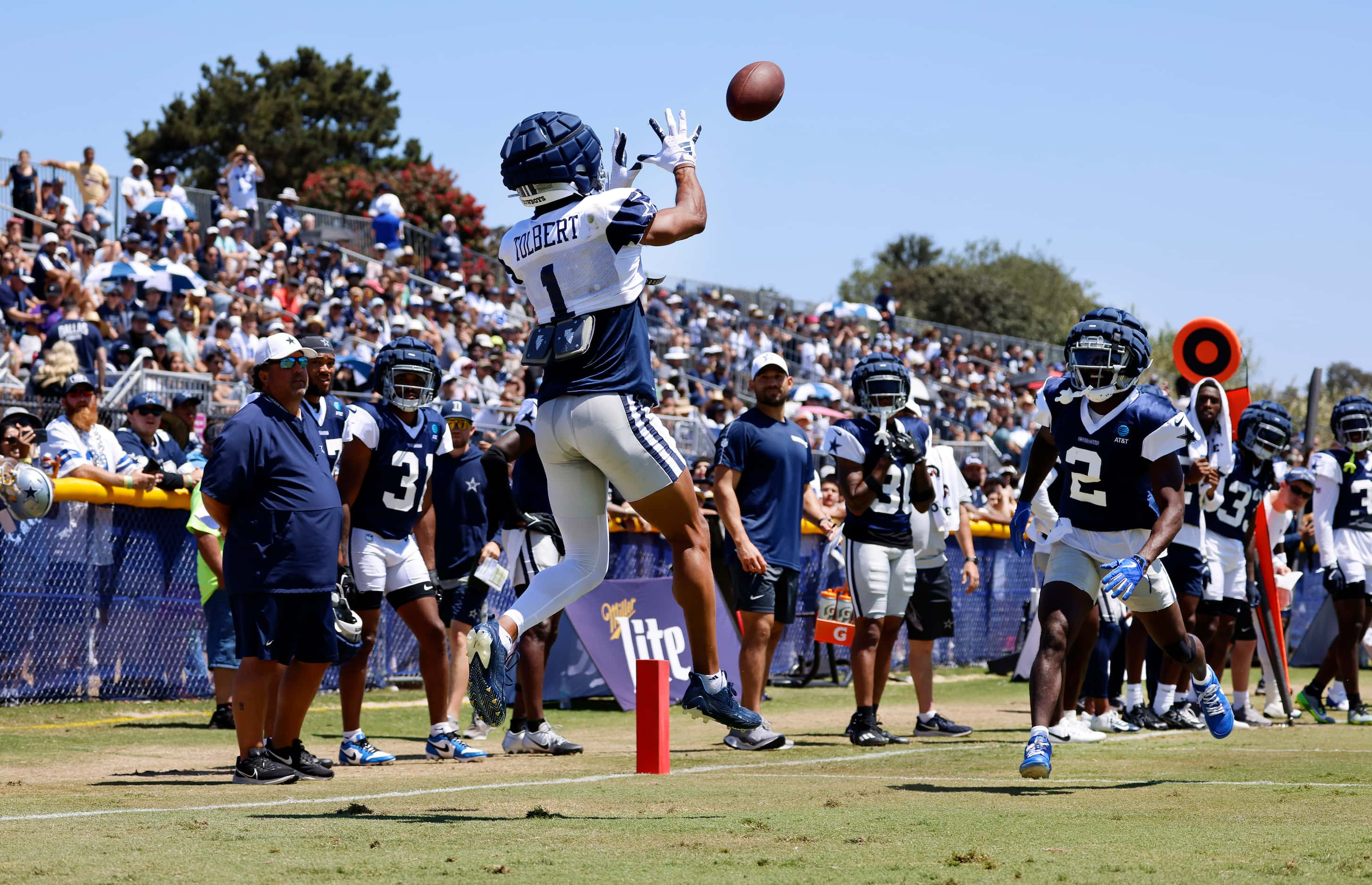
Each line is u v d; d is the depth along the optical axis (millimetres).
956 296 107812
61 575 15492
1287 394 71562
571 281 7402
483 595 14039
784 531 13680
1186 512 14836
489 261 47906
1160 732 15453
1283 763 11328
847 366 48938
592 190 7641
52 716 14789
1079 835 7133
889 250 131250
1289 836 7117
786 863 6246
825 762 11727
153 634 16578
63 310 23984
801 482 13938
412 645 19734
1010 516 26328
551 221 7438
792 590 13742
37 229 30906
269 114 95125
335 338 30234
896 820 7637
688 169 7777
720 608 17875
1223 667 16375
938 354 53969
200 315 28141
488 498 12602
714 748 13234
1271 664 16812
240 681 10086
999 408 47281
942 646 24500
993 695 20562
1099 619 13664
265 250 36906
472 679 7410
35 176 31859
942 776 10438
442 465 14094
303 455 10180
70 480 15422
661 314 43844
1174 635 10078
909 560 14180
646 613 17750
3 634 14906
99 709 15555
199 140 94375
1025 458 13617
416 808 8281
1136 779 10062
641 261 7531
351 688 11961
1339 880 5898
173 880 5727
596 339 7410
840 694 20734
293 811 8125
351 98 99500
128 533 16250
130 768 11094
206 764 11383
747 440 13641
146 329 24281
